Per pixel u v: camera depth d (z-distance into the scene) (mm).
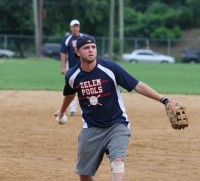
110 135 16672
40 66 97062
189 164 23312
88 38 16484
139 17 173125
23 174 21359
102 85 16609
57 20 167625
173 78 70750
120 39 142125
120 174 15969
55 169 22344
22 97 44812
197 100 43594
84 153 16938
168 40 156375
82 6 166500
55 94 47000
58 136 29328
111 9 137500
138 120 34188
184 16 174000
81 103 16938
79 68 16766
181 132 30281
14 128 31422
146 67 104438
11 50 152250
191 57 146750
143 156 24625
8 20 163500
